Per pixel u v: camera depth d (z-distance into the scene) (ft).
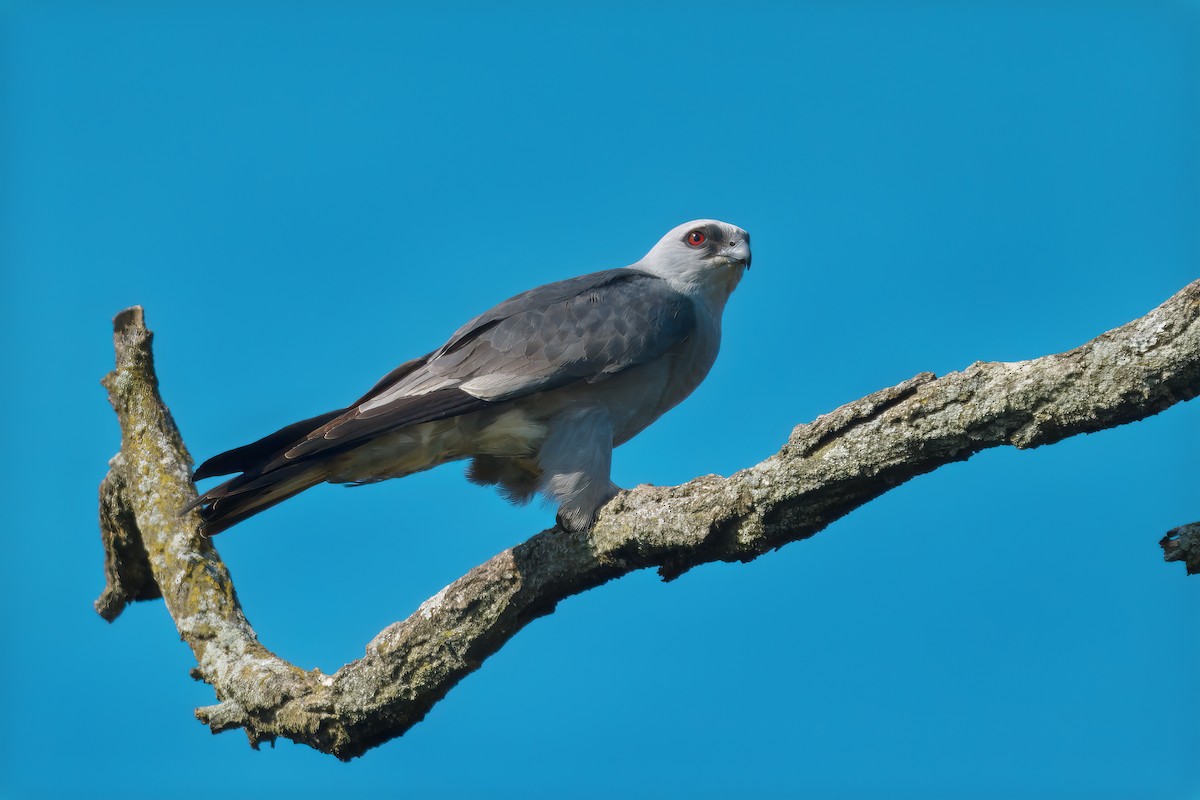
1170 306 20.81
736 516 26.30
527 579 29.91
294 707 31.81
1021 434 22.54
